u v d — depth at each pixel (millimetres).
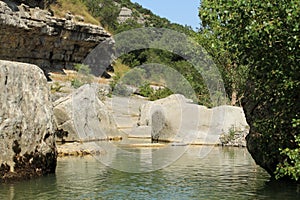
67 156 19375
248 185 13656
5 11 47031
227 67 32938
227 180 14523
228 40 10125
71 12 59344
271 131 11977
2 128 13492
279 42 9609
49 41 53969
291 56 9664
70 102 22859
